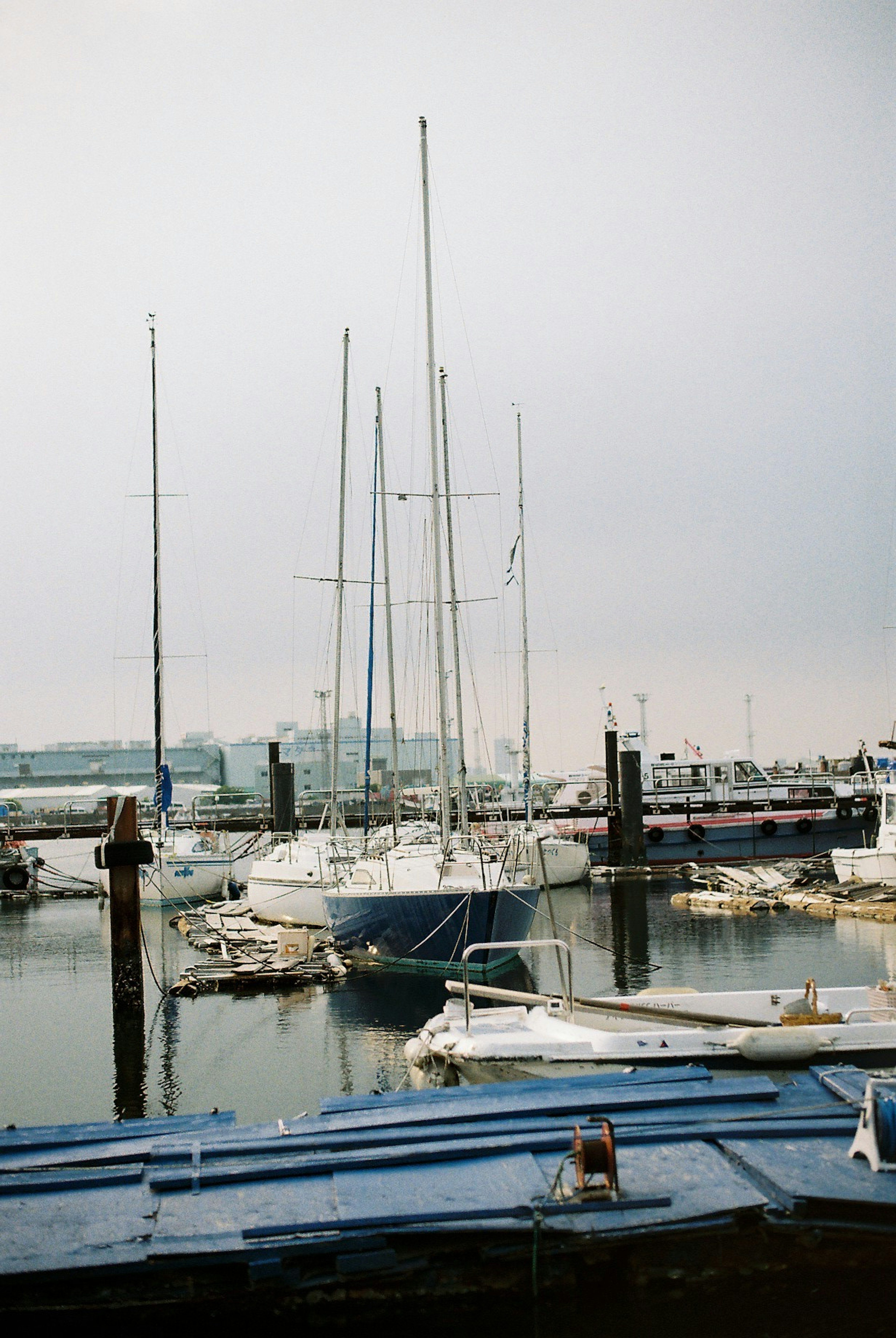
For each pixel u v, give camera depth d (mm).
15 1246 8094
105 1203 8828
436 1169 9234
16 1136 10422
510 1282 8414
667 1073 11594
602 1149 8609
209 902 38125
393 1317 8344
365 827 33000
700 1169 9086
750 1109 10445
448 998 21250
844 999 14758
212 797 71812
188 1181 9070
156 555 38781
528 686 43219
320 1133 10055
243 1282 8203
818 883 37969
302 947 25531
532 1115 10406
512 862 26578
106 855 20250
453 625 33000
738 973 23219
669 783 53062
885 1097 9156
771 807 49344
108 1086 15766
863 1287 8539
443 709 26938
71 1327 8055
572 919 33188
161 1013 20672
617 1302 8500
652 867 47781
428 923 23844
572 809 50281
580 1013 13742
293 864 31781
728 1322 8484
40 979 24891
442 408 34750
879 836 36344
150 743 99188
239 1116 14062
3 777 97562
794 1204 8391
